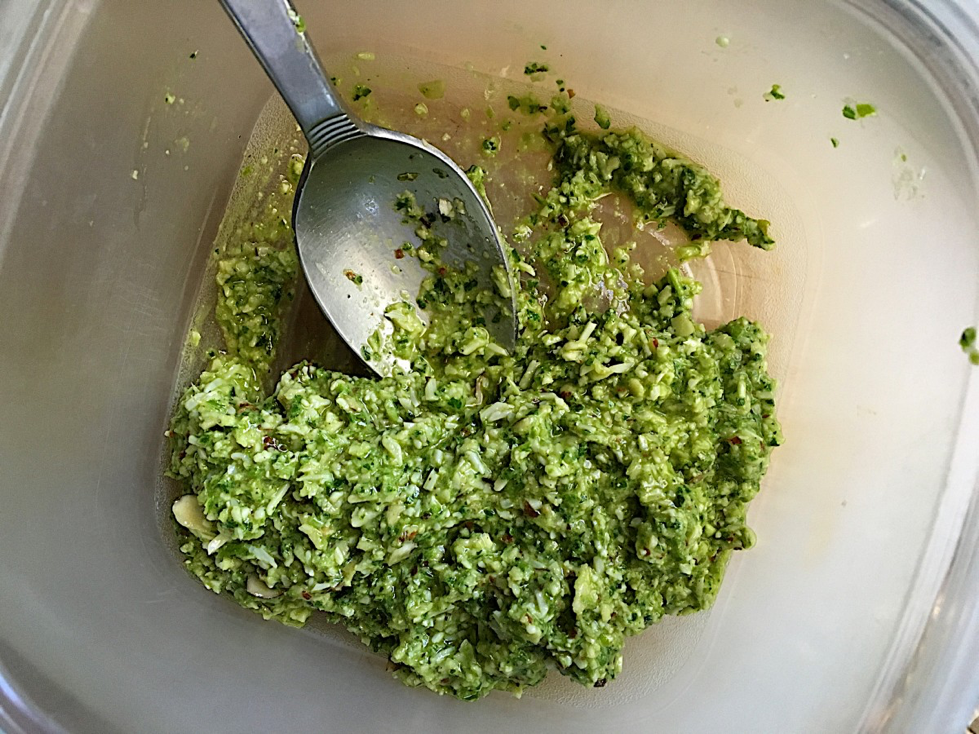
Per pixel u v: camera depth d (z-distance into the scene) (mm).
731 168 177
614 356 166
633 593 162
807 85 158
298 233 159
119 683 147
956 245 153
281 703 158
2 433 141
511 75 176
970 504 149
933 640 146
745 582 169
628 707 168
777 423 170
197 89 163
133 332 163
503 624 154
